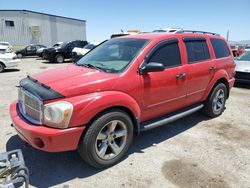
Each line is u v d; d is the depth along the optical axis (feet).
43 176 10.81
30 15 126.52
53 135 9.60
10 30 124.88
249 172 11.33
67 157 12.36
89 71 11.93
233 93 26.71
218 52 17.72
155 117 13.84
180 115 14.69
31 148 13.14
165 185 10.29
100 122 10.55
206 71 16.05
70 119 9.82
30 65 58.39
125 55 12.78
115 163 11.83
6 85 30.35
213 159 12.37
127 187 10.15
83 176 10.87
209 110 17.76
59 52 65.21
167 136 15.01
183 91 14.64
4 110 19.45
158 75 12.87
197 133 15.53
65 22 143.74
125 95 11.41
